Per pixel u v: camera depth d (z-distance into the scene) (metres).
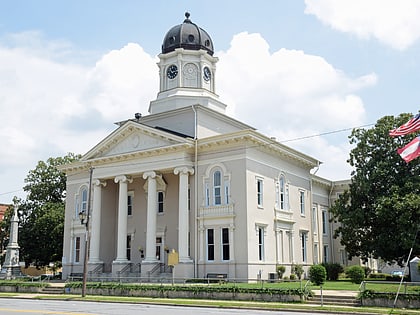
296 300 25.94
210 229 39.09
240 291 27.81
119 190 45.00
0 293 37.50
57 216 57.06
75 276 45.34
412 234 34.94
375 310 21.75
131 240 45.66
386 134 40.19
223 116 46.59
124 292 32.56
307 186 48.62
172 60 49.97
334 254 55.81
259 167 40.12
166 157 41.16
